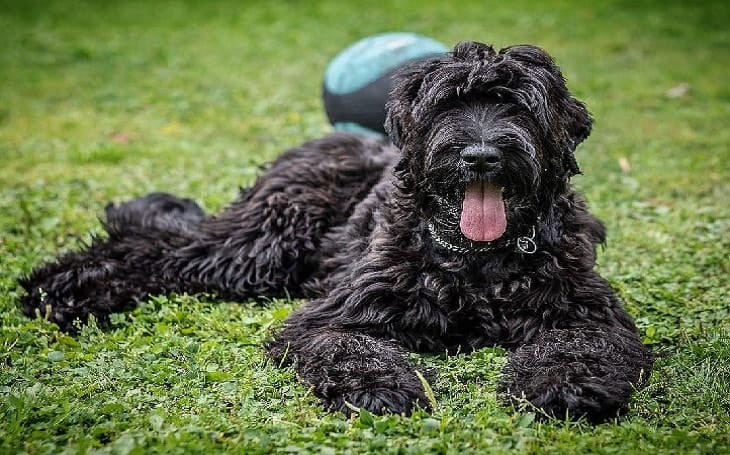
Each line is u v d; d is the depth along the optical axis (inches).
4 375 274.2
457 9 1006.4
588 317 284.0
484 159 262.5
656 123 601.0
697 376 267.7
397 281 287.4
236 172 498.3
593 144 552.1
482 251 286.0
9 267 367.2
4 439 232.2
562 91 287.0
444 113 277.9
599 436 233.5
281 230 346.0
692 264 370.3
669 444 228.8
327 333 280.4
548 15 964.0
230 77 747.4
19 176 496.4
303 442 230.7
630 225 419.2
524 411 246.4
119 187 476.7
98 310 329.1
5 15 1002.1
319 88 706.2
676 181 482.6
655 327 310.7
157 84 726.5
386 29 922.7
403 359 268.1
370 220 323.0
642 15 957.8
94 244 362.6
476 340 291.6
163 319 320.5
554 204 290.0
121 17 1000.9
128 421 243.6
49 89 711.1
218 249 349.7
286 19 985.5
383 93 446.6
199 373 273.3
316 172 356.2
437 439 230.4
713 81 711.1
